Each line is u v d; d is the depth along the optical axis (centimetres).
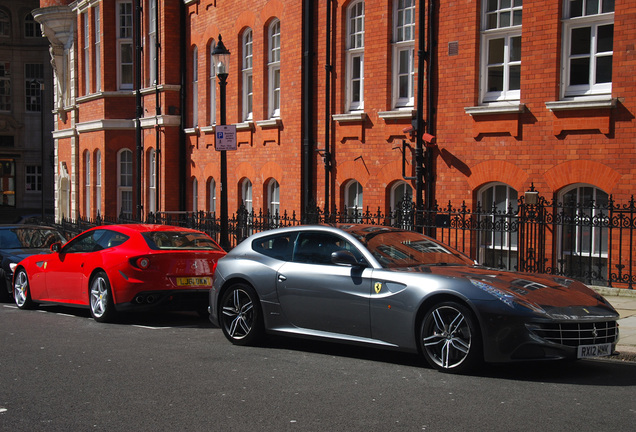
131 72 2473
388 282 699
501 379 638
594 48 1111
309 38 1580
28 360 746
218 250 1078
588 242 1114
